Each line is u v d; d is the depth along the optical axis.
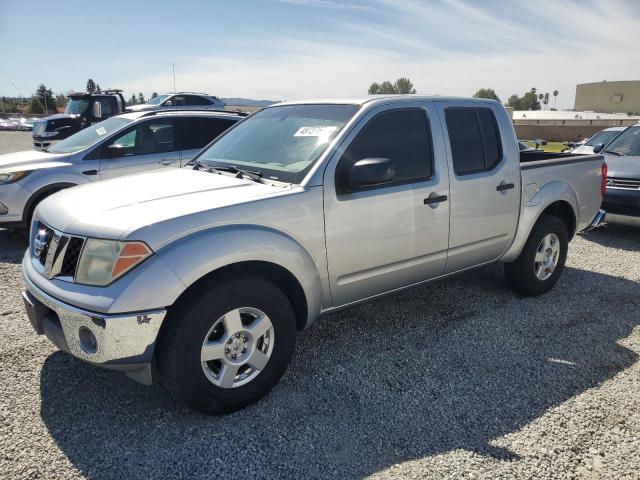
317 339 3.99
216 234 2.80
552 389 3.30
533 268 4.79
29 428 2.80
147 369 2.73
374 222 3.47
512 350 3.84
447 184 3.89
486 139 4.27
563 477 2.51
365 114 3.56
